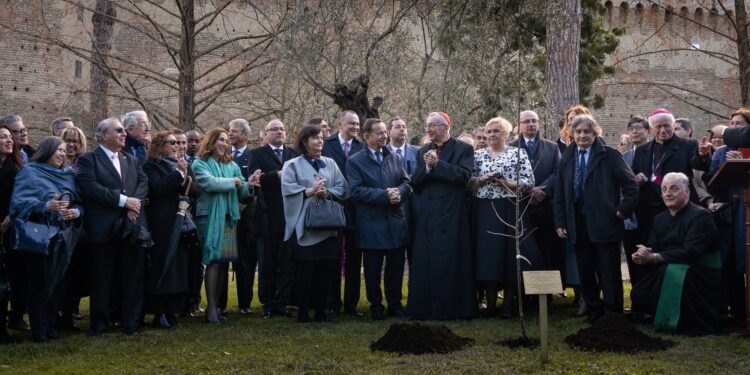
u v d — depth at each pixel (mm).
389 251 8727
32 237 6965
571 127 8273
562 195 8305
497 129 8727
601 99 23625
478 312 8633
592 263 8102
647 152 8695
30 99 24750
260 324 8227
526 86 18297
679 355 6371
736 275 8031
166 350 6855
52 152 7371
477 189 8641
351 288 9047
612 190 8008
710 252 7527
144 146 8609
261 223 8914
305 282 8289
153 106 20531
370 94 19594
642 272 8484
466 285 8500
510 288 8469
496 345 6848
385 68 19312
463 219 8578
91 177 7461
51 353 6762
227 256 8562
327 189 8375
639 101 30141
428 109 19797
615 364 6082
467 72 19828
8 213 7371
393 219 8656
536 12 19719
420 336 6730
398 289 8797
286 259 8922
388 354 6562
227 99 25000
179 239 8000
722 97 30391
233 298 10875
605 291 7949
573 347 6688
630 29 29828
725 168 7016
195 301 9328
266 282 8906
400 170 8898
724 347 6648
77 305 8961
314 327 7926
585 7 22531
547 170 8930
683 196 7609
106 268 7656
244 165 9828
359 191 8547
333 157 9516
